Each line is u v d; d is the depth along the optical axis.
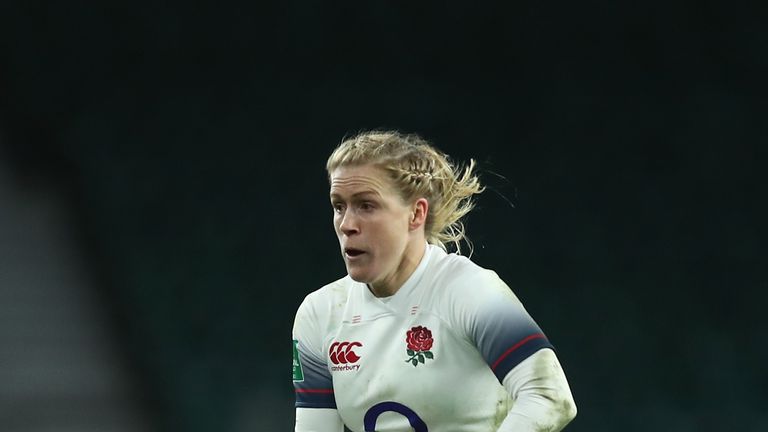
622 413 38.91
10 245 42.28
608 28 44.38
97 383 38.25
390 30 45.69
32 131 45.62
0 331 38.72
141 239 43.50
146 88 46.00
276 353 40.59
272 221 43.53
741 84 43.16
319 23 45.94
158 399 38.81
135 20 46.53
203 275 42.41
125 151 45.19
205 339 40.84
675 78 43.56
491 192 42.81
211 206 43.94
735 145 42.56
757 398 38.62
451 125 44.47
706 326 40.19
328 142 44.78
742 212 41.81
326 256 42.84
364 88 45.22
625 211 42.25
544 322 40.66
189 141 45.12
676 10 43.97
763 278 40.81
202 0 46.34
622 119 43.38
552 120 43.81
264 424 38.84
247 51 45.97
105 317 41.06
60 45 46.59
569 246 41.84
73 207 44.19
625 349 40.00
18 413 35.84
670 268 41.28
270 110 45.25
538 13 44.91
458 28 45.38
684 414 38.59
